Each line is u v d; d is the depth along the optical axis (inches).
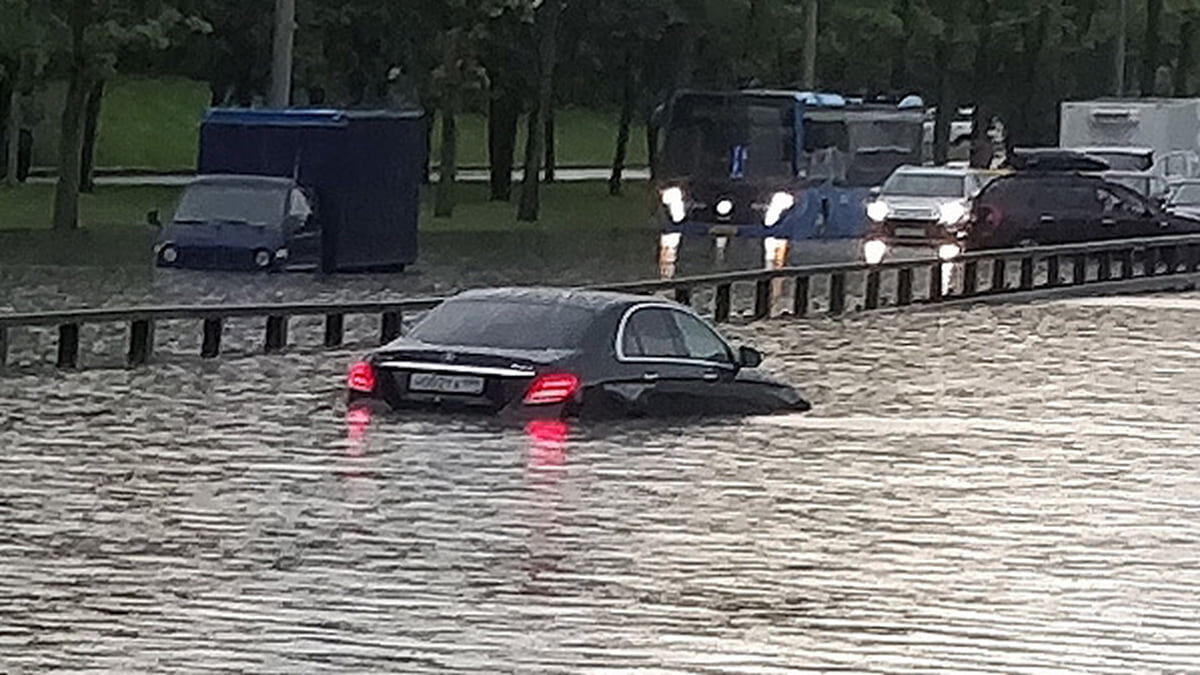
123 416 1047.0
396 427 1002.1
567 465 908.6
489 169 3833.7
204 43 3088.1
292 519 772.0
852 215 2763.3
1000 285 2021.4
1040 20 3722.9
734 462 936.9
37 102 3307.1
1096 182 2519.7
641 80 3452.3
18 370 1240.8
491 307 1055.0
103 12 2404.0
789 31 3307.1
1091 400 1216.2
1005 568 711.1
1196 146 3075.8
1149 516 826.2
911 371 1349.7
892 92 3941.9
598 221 3102.9
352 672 547.2
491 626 603.5
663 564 700.7
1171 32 4072.3
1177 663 577.0
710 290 1943.9
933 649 586.9
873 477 911.0
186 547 715.4
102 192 3024.1
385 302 1437.0
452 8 2913.4
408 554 708.0
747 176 2650.1
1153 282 2204.7
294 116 2042.3
